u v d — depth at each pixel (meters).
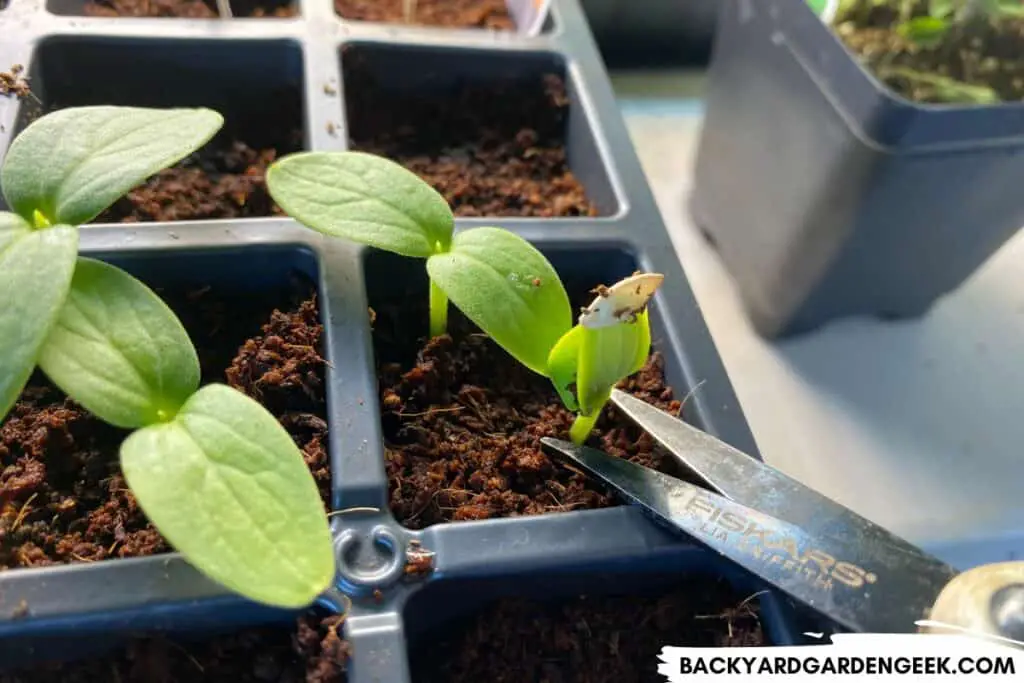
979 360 0.16
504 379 0.12
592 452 0.11
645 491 0.10
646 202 0.13
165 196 0.13
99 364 0.08
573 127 0.15
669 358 0.12
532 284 0.10
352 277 0.11
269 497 0.08
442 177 0.15
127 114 0.09
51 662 0.09
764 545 0.09
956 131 0.12
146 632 0.09
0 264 0.08
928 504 0.14
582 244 0.13
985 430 0.15
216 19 0.15
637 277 0.08
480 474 0.11
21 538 0.10
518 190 0.15
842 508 0.10
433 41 0.15
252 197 0.14
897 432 0.15
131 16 0.15
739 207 0.16
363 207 0.10
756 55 0.14
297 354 0.11
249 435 0.08
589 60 0.16
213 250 0.11
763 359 0.16
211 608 0.09
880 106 0.12
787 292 0.15
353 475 0.10
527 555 0.09
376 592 0.09
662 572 0.10
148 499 0.07
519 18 0.17
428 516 0.10
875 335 0.16
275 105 0.15
